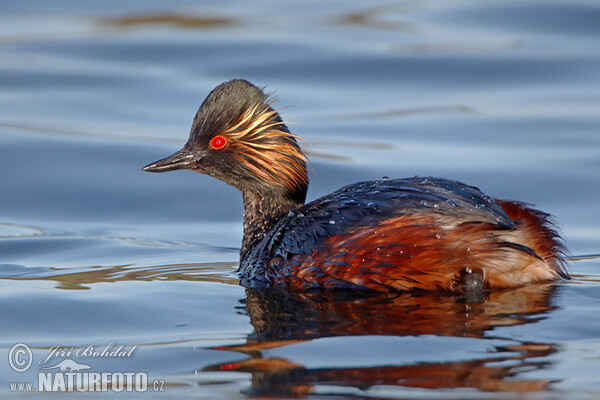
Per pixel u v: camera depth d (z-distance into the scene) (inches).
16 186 723.4
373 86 909.8
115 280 489.4
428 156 754.8
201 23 1085.8
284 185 513.0
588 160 736.3
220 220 677.3
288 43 995.3
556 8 1053.2
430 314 402.6
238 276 494.3
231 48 987.9
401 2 1159.0
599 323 385.7
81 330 402.3
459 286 430.0
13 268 528.7
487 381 323.0
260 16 1123.3
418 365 340.2
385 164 740.7
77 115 855.1
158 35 1042.7
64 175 740.0
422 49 978.1
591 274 483.5
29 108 864.3
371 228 433.7
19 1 1186.0
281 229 474.3
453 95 885.8
